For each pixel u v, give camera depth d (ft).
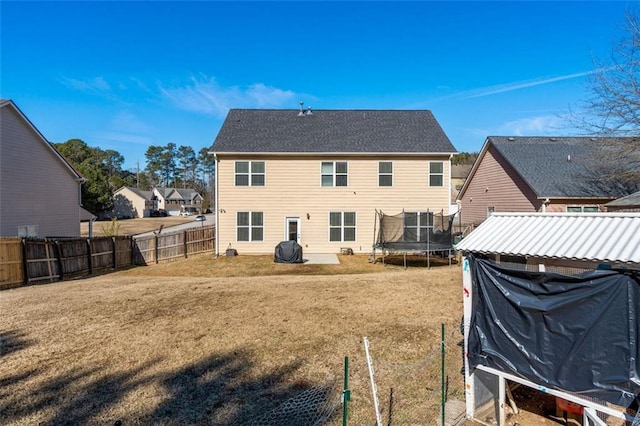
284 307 27.58
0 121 52.08
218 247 63.41
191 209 279.69
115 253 56.24
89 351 19.39
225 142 64.34
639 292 10.04
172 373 16.89
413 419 13.44
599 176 61.57
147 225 154.40
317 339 21.04
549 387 11.56
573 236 12.23
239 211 63.36
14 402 14.34
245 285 36.04
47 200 62.23
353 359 18.44
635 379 9.94
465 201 90.99
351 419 13.29
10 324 24.02
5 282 39.32
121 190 224.53
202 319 24.79
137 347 19.92
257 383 15.99
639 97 47.09
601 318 10.58
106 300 30.22
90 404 14.23
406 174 64.13
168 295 31.78
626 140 50.67
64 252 46.75
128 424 12.94
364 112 74.90
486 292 13.16
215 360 18.29
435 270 46.11
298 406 14.11
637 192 54.85
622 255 10.37
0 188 52.21
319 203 63.77
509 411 14.20
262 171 63.36
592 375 10.67
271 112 74.33
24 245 41.32
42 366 17.57
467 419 13.56
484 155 80.64
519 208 67.82
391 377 16.66
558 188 60.80
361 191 63.93
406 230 56.13
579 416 13.10
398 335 21.61
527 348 12.03
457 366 17.79
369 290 32.96
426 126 70.03
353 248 64.08
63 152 230.68
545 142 77.61
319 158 63.57
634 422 9.34
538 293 11.82
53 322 24.36
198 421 13.14
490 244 13.32
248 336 21.53
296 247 55.77
